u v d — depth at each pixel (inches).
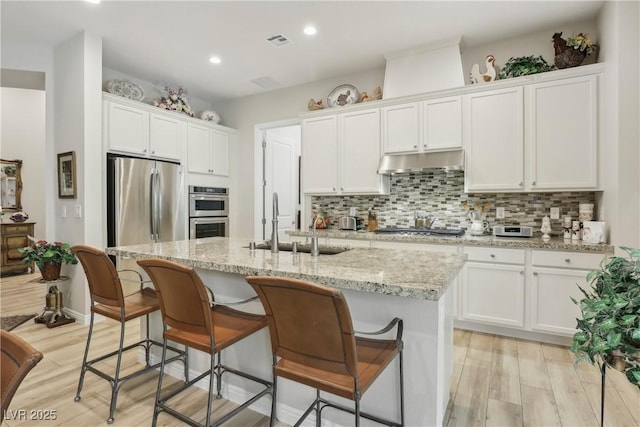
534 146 118.3
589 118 110.3
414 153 139.5
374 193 148.5
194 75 167.0
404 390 60.2
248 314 72.5
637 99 95.7
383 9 111.7
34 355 31.9
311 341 47.2
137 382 87.3
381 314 61.6
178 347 89.5
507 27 123.3
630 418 72.0
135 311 75.9
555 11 112.9
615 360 46.3
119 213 136.2
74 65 129.3
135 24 120.4
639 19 95.2
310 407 62.3
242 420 72.9
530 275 109.8
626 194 96.7
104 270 73.4
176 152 166.1
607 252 99.4
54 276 126.6
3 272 210.5
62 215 136.2
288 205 225.9
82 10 111.7
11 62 132.9
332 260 71.0
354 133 152.9
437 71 136.7
